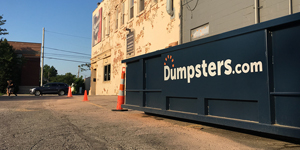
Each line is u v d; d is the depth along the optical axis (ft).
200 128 15.46
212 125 16.57
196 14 32.71
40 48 122.52
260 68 11.03
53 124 16.88
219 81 13.25
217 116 13.58
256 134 13.53
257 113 11.33
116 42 62.23
